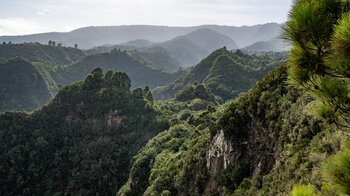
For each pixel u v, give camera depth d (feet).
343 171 13.42
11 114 337.31
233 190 109.29
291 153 78.18
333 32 14.30
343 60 14.44
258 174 98.78
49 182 287.48
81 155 318.04
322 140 65.05
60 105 365.81
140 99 403.95
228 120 130.41
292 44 17.25
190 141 210.59
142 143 339.36
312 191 16.11
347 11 14.83
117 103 376.07
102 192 277.64
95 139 343.87
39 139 320.91
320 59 16.58
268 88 120.67
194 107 451.12
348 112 17.66
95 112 364.17
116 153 318.04
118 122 366.43
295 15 15.67
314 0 15.76
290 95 101.14
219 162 129.39
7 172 285.43
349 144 14.98
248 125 122.11
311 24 14.90
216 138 139.23
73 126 351.67
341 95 16.72
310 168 62.13
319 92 17.78
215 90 639.76
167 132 292.20
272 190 75.05
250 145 116.57
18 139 314.55
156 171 200.23
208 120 222.69
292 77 18.79
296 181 64.03
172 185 166.40
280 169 80.02
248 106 126.62
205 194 130.21
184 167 164.04
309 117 79.30
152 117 363.97
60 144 335.26
